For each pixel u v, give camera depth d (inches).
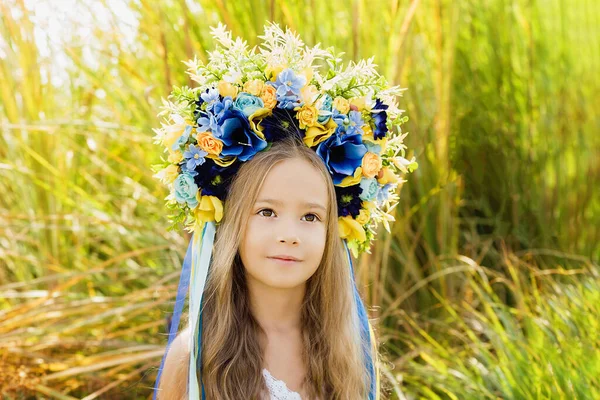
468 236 149.0
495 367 109.3
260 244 72.1
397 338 127.4
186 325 89.8
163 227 145.2
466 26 155.7
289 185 72.1
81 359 127.2
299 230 72.4
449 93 136.3
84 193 148.0
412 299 136.9
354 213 78.0
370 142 77.0
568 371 104.2
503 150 156.9
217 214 73.4
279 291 77.5
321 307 78.8
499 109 156.5
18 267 149.2
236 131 73.3
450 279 137.6
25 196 149.3
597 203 163.6
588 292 127.6
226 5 124.6
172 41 129.9
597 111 164.4
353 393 80.3
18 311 131.0
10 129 147.7
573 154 161.6
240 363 74.9
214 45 127.6
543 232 154.9
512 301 144.9
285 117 74.7
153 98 135.4
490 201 159.5
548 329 119.1
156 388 78.6
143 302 134.9
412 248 134.7
